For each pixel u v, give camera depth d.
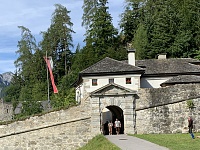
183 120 40.81
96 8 90.44
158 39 74.25
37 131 41.16
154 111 41.06
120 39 91.81
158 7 82.81
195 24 75.44
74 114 41.22
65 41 97.81
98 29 86.88
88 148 36.34
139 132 40.97
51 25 98.88
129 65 50.97
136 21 90.44
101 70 50.16
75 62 88.00
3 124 41.34
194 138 33.25
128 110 41.22
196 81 49.59
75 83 62.81
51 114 41.31
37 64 96.62
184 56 71.62
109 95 41.28
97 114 41.06
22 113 67.56
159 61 57.16
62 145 40.88
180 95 43.25
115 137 37.12
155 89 42.59
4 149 41.09
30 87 91.62
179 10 78.12
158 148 25.30
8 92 101.06
